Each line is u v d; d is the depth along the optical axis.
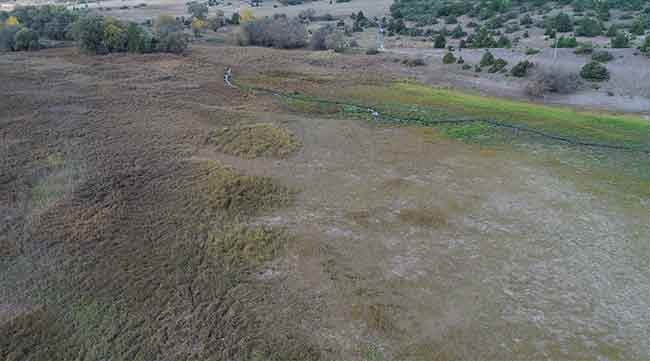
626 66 33.72
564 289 12.59
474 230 15.15
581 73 33.00
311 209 16.38
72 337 11.01
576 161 20.52
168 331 11.18
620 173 19.41
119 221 15.41
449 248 14.22
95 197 16.77
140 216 15.77
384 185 18.06
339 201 16.89
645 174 19.30
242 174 18.70
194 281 12.83
